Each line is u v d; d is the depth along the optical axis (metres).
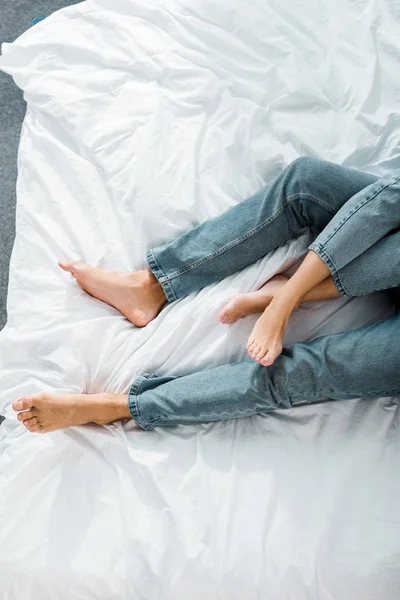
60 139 1.62
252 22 1.67
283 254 1.45
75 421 1.36
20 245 1.54
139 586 1.25
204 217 1.50
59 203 1.54
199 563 1.24
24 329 1.45
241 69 1.64
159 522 1.28
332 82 1.62
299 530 1.26
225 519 1.27
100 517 1.30
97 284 1.44
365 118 1.58
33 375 1.42
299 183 1.38
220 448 1.36
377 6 1.69
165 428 1.40
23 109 2.13
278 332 1.33
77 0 2.29
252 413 1.37
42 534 1.29
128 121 1.58
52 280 1.48
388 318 1.37
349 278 1.36
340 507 1.28
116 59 1.65
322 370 1.32
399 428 1.36
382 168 1.56
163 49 1.64
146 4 1.69
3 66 1.69
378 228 1.32
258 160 1.56
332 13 1.69
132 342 1.42
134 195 1.52
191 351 1.42
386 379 1.32
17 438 1.39
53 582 1.26
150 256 1.44
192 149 1.55
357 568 1.22
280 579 1.23
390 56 1.65
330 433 1.36
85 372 1.41
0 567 1.27
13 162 2.05
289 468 1.32
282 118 1.60
